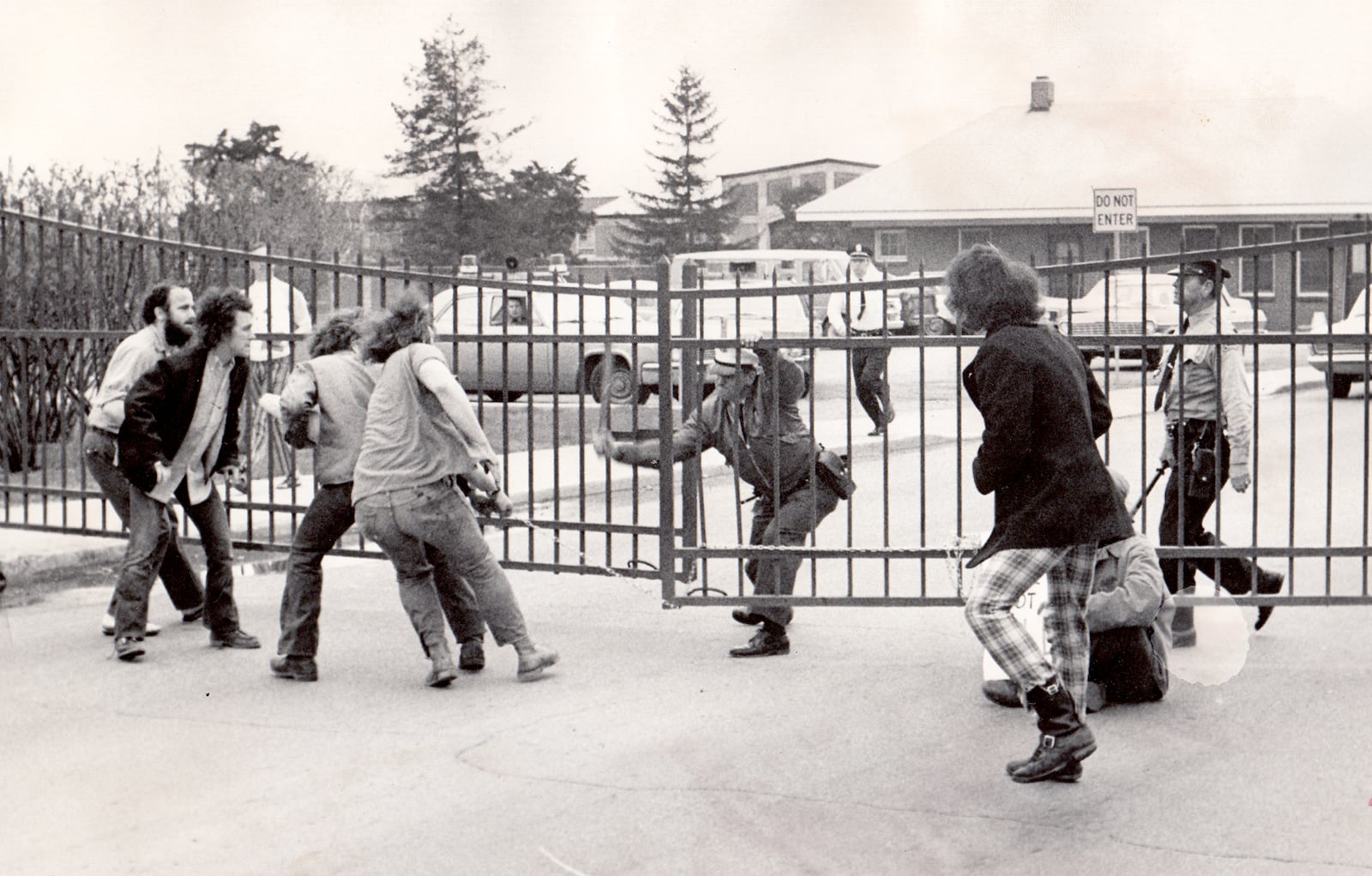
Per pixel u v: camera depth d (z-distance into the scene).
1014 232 35.22
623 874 4.10
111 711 5.84
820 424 16.06
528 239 48.75
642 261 57.69
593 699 5.96
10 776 5.03
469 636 6.47
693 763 5.11
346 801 4.76
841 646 6.82
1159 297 22.69
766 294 6.77
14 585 8.38
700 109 57.72
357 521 6.25
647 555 9.35
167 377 6.50
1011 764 4.89
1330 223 6.23
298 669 6.30
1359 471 12.39
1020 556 4.81
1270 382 20.45
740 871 4.11
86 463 8.32
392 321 6.15
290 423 6.26
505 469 7.41
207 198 18.31
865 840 4.33
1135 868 4.07
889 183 35.91
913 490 11.74
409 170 48.00
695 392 7.38
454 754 5.25
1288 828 4.35
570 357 16.52
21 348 8.62
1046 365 4.73
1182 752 5.11
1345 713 5.50
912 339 6.60
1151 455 13.34
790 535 6.75
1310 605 6.74
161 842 4.40
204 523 6.79
